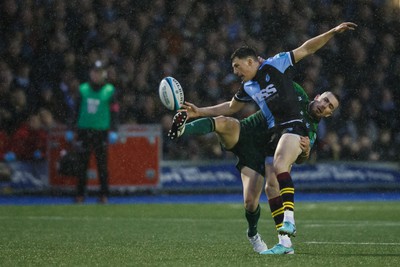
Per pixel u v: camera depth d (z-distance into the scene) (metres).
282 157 25.08
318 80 69.19
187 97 67.69
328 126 68.19
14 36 67.12
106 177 55.12
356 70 70.56
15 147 60.66
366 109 69.62
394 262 22.56
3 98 64.19
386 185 66.56
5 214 46.72
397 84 71.31
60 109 64.88
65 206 52.50
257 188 26.52
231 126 26.62
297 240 32.81
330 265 21.66
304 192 65.69
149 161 62.12
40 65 66.56
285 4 71.50
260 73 26.50
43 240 31.58
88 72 64.94
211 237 33.69
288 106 26.09
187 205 54.06
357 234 36.00
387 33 72.38
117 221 42.53
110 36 68.38
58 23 68.12
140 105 66.88
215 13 71.12
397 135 69.62
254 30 71.31
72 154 55.25
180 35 69.94
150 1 70.44
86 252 25.72
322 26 72.31
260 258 23.59
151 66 68.44
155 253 25.33
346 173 66.25
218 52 69.56
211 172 64.25
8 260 23.27
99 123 53.72
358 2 72.44
